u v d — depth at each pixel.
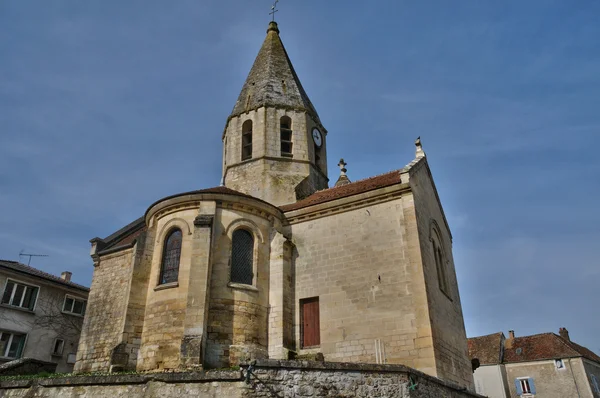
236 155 27.97
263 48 33.38
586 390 37.31
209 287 17.88
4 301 29.16
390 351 16.95
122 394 12.94
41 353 30.22
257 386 11.73
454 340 20.00
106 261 23.94
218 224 19.45
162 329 17.69
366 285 18.50
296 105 29.05
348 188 23.61
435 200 23.34
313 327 19.22
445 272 21.69
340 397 12.00
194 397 12.06
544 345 41.56
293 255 20.78
